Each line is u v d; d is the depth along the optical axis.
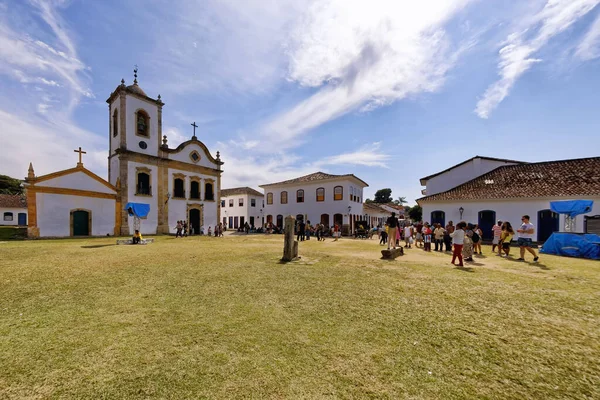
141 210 17.27
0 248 12.50
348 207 30.36
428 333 3.66
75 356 2.99
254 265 8.43
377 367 2.84
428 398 2.38
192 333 3.58
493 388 2.52
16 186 49.34
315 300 4.99
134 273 7.14
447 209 20.70
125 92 23.88
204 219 30.00
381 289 5.75
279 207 35.41
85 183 21.05
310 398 2.35
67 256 10.11
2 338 3.41
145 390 2.43
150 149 25.62
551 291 5.68
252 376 2.66
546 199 16.98
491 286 6.04
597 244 10.33
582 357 3.08
